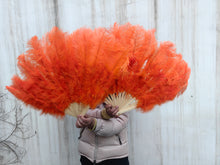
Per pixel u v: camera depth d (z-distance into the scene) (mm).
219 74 1614
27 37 1657
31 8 1631
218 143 1705
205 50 1598
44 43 1021
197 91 1652
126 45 1032
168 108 1700
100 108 1286
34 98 1005
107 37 996
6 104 1741
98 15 1612
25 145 1799
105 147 1260
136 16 1593
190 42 1599
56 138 1783
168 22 1589
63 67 958
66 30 1634
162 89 1065
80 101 1027
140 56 1043
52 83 989
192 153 1739
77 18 1626
